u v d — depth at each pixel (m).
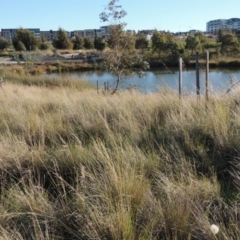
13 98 7.85
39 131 4.46
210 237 2.14
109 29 12.70
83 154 3.48
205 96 5.40
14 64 37.34
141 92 8.55
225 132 3.67
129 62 12.90
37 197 2.74
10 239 2.17
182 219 2.28
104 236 2.20
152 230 2.22
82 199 2.47
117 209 2.32
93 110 5.62
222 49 43.31
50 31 115.56
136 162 3.20
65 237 2.34
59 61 47.75
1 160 3.40
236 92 5.29
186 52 41.62
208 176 3.04
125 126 4.44
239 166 2.99
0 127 4.98
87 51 63.88
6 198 2.83
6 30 98.19
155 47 42.31
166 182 2.69
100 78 30.33
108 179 2.78
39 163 3.43
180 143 3.79
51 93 9.82
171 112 4.67
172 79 15.70
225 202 2.57
